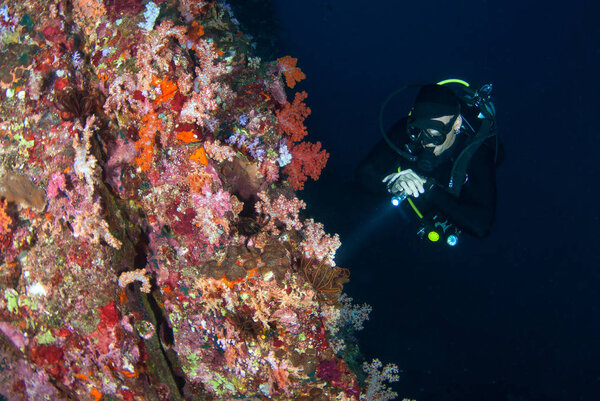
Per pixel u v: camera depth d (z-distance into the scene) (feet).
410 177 9.66
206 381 7.58
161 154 6.47
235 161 7.68
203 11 9.41
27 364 7.57
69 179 6.45
